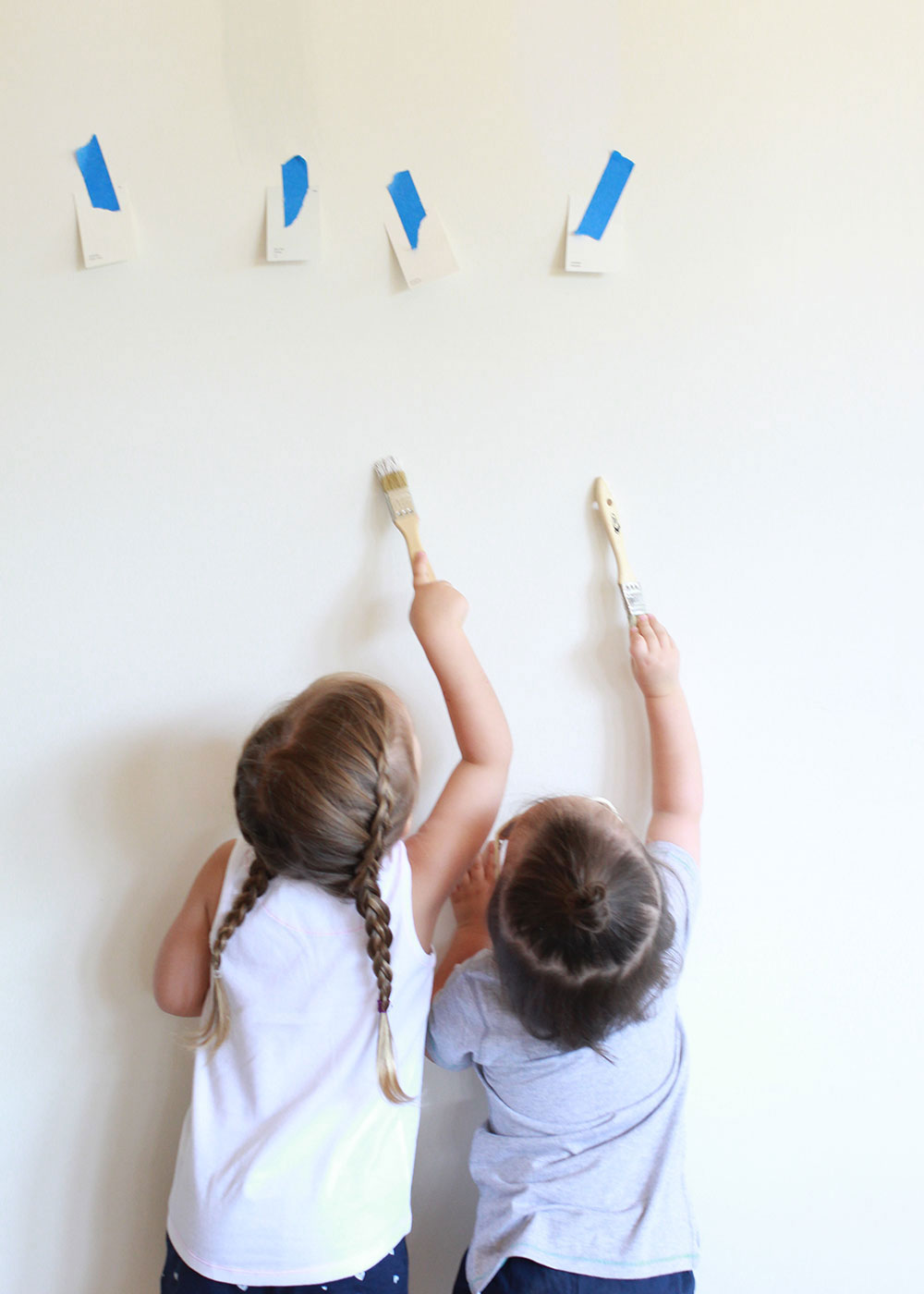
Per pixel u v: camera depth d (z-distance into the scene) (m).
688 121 0.98
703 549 1.03
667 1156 0.91
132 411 1.00
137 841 1.04
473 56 0.96
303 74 0.96
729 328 1.00
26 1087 1.06
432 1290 1.08
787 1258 1.10
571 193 0.98
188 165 0.98
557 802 0.87
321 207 0.98
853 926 1.07
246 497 1.01
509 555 1.03
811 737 1.05
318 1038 0.88
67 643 1.03
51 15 0.96
